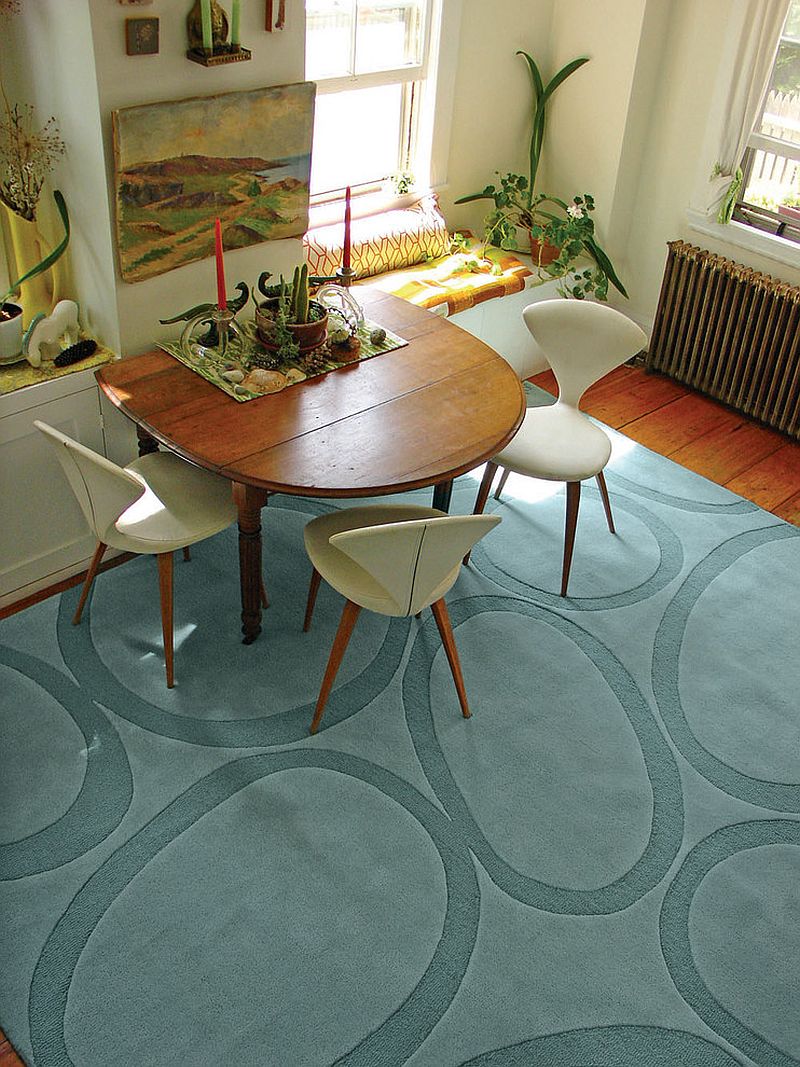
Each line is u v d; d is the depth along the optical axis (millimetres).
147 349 2938
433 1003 2092
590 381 3256
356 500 3498
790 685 2926
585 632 3039
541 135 4211
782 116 3865
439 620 2600
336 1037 2020
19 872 2264
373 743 2629
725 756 2697
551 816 2494
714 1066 2033
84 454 2363
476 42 3859
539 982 2148
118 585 3049
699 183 4062
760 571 3342
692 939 2258
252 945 2160
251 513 2594
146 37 2482
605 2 3867
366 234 3811
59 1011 2025
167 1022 2020
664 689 2877
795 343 3859
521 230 4383
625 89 3957
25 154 2676
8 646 2814
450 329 3141
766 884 2389
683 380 4355
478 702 2773
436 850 2387
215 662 2818
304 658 2859
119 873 2275
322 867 2324
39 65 2590
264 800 2459
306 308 2844
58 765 2504
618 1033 2072
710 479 3793
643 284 4504
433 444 2592
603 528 3475
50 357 2816
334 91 3574
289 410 2678
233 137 2785
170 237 2797
